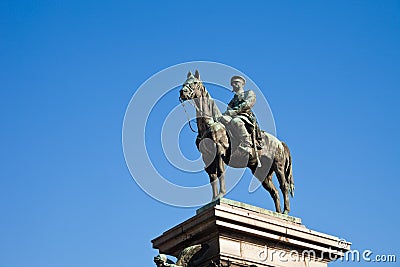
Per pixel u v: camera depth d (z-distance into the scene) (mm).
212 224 20922
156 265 20672
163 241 22219
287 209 23875
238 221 21109
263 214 22250
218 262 20766
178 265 20719
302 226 22766
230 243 21094
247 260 21141
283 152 24234
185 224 21625
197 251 21031
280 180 24078
